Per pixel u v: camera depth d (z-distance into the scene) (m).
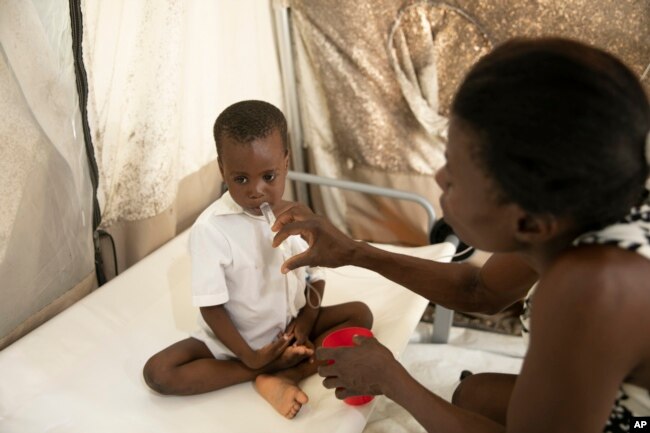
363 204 1.94
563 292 0.59
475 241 0.67
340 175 1.94
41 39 1.07
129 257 1.52
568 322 0.58
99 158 1.33
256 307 1.11
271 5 1.77
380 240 1.99
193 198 1.70
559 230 0.61
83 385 1.10
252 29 1.74
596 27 1.44
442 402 0.80
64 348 1.17
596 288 0.57
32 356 1.14
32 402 1.06
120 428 1.02
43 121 1.12
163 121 1.41
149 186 1.44
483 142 0.56
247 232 1.08
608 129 0.53
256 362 1.07
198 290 1.05
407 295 1.32
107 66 1.30
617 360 0.58
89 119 1.27
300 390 1.04
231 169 0.99
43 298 1.26
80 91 1.18
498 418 0.99
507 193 0.57
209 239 1.06
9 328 1.20
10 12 1.02
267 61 1.84
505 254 0.93
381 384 0.82
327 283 1.41
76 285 1.34
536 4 1.47
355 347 0.85
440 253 1.45
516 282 0.93
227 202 1.08
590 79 0.53
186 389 1.07
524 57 0.55
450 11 1.56
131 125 1.38
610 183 0.55
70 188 1.23
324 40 1.72
